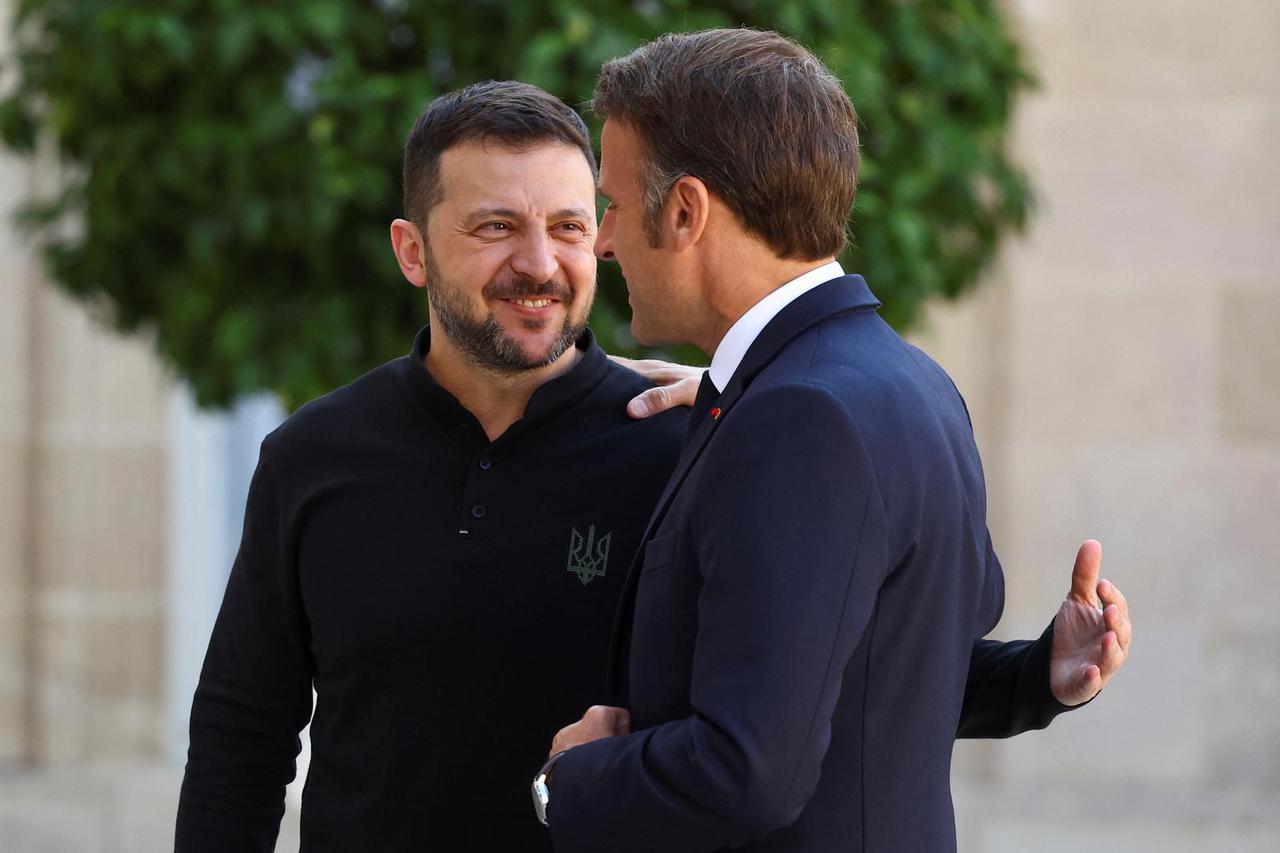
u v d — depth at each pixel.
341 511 7.93
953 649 6.30
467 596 7.76
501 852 7.74
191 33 10.47
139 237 11.29
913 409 6.21
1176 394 19.50
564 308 7.65
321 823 8.04
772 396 5.99
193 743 8.37
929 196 11.51
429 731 7.76
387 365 8.29
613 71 6.68
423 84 10.37
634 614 6.70
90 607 20.28
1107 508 19.55
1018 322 19.50
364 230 10.68
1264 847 18.77
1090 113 19.44
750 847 6.09
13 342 20.03
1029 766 19.56
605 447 7.95
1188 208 19.45
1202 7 19.34
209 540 20.52
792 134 6.33
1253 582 19.47
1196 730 19.48
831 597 5.72
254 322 10.76
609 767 6.00
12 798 19.73
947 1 11.45
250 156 10.42
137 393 20.25
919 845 6.17
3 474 20.11
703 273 6.53
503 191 7.45
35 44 13.07
